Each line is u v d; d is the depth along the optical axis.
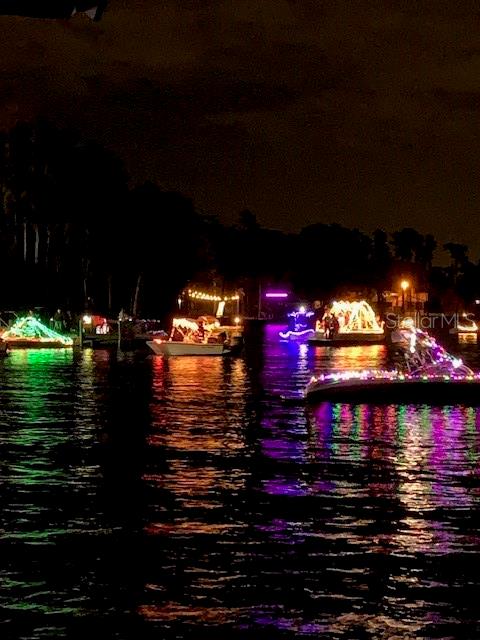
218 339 77.94
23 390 45.16
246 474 22.84
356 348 95.19
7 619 13.06
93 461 24.62
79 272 102.31
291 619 13.12
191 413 35.53
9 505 19.36
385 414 34.25
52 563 15.44
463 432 29.86
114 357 72.56
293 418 33.59
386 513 18.77
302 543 16.59
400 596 13.98
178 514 18.66
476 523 18.02
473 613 13.36
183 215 120.44
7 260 94.81
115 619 13.09
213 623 12.98
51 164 98.25
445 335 152.00
